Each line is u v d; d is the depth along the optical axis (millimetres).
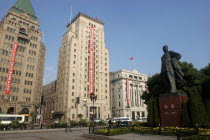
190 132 14867
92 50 89375
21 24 72312
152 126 21828
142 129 19953
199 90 28984
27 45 70875
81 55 86500
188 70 32406
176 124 18891
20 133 27156
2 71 61469
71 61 82125
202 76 32562
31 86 68312
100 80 89500
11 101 61062
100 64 92500
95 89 86625
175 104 19453
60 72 89938
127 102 94250
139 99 101875
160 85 35438
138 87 103812
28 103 65188
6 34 65312
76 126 43625
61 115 78375
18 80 65312
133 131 20734
